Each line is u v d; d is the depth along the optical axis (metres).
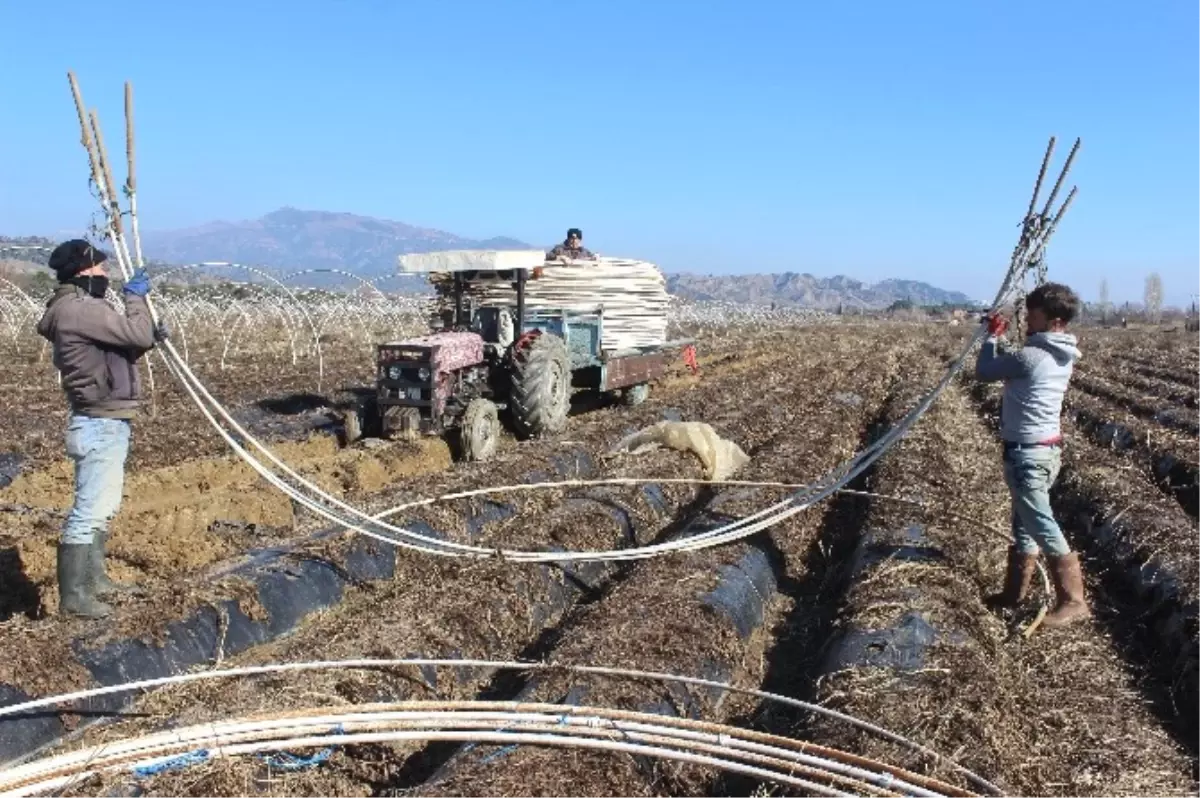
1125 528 9.25
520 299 13.03
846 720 5.13
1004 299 7.07
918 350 38.16
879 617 6.57
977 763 4.95
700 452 12.01
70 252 6.19
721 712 6.15
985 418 18.50
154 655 6.04
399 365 11.78
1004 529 9.32
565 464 11.43
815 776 4.63
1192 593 7.29
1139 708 6.14
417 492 9.74
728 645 6.77
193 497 10.31
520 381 12.65
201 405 6.82
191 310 30.64
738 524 8.51
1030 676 6.42
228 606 6.64
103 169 6.16
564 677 5.76
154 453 12.42
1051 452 6.79
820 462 12.51
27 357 25.08
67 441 6.36
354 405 16.48
